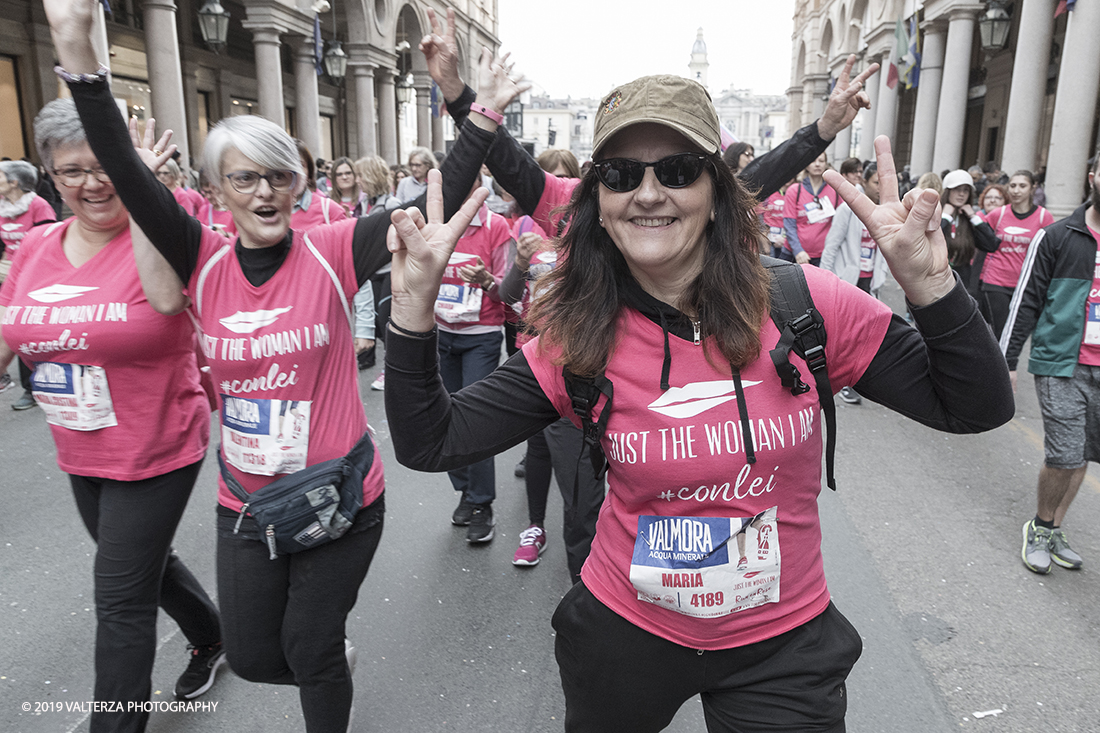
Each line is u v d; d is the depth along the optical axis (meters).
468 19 35.78
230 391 2.08
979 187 12.98
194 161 22.27
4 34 16.02
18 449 5.43
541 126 121.75
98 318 2.15
